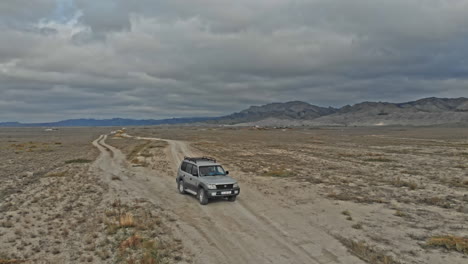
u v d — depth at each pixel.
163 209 14.95
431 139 81.69
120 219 12.48
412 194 17.92
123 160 38.94
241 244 10.35
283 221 12.98
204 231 11.70
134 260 8.86
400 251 9.59
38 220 12.90
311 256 9.34
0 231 11.45
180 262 8.84
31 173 26.47
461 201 16.14
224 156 42.62
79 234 11.19
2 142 76.62
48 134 138.25
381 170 27.92
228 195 15.82
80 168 30.20
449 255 9.25
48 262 8.80
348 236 11.05
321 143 71.50
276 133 151.88
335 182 21.97
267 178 24.05
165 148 57.59
